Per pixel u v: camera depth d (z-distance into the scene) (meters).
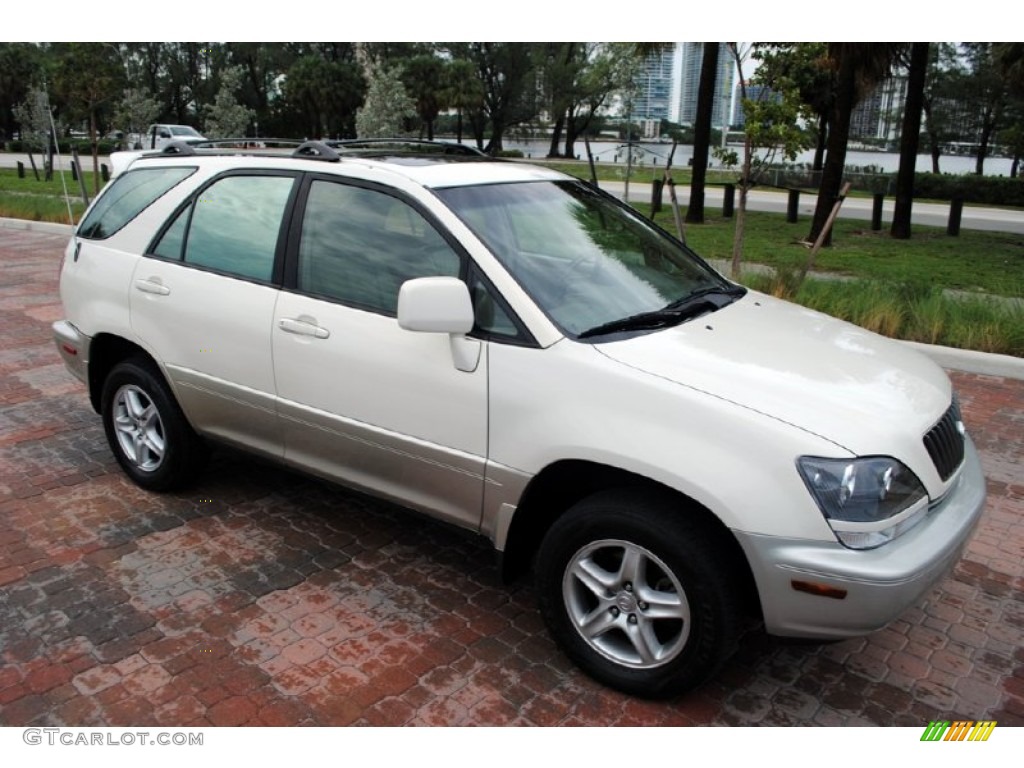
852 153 64.81
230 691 3.17
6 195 20.27
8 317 8.98
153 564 4.06
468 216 3.52
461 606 3.77
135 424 4.77
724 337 3.41
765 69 10.23
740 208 10.45
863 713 3.15
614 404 3.00
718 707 3.16
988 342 7.77
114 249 4.64
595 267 3.70
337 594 3.84
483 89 45.12
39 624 3.56
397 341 3.51
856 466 2.75
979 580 4.09
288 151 4.42
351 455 3.79
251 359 4.01
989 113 48.44
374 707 3.11
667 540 2.91
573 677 3.30
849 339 3.68
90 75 21.53
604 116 57.88
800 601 2.77
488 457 3.29
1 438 5.61
